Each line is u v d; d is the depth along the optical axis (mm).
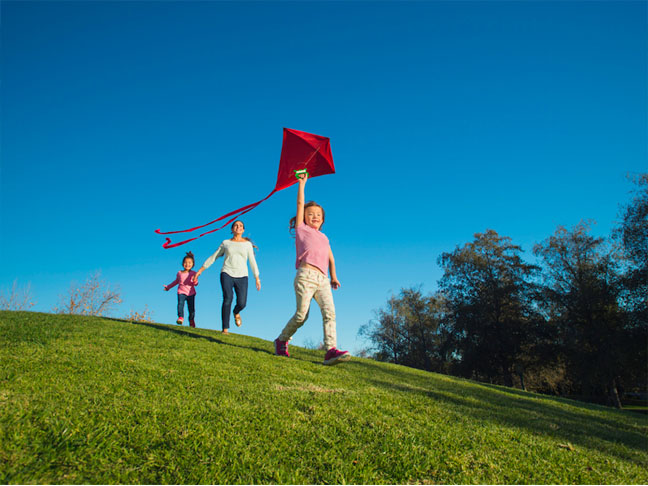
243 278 8484
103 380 3270
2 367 3297
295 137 5727
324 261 5516
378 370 6285
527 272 33188
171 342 5508
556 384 35750
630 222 24297
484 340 31781
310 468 2314
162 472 2074
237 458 2287
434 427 3240
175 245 5953
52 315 7242
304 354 6977
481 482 2406
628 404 38688
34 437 2164
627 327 24703
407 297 42719
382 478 2305
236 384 3707
